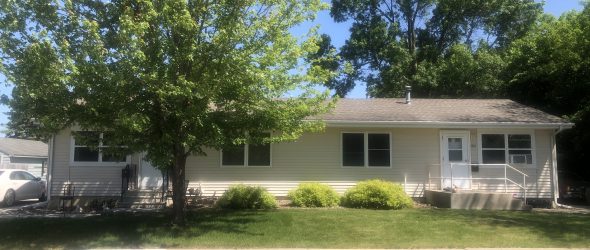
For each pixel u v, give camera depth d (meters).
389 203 15.93
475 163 18.38
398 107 20.06
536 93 24.98
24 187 20.16
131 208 16.20
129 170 17.31
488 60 29.31
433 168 18.36
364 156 18.33
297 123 12.30
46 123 10.01
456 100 21.72
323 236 11.38
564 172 23.52
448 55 34.84
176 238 11.11
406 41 37.09
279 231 11.90
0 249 10.32
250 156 18.08
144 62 9.89
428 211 15.23
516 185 17.62
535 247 10.45
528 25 33.66
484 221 13.31
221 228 12.23
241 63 10.53
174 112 10.70
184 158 12.23
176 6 10.10
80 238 11.20
